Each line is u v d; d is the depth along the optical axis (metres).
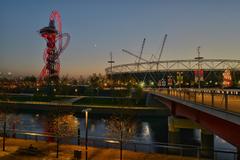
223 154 49.09
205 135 52.75
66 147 39.91
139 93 139.25
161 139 67.25
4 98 152.00
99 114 112.88
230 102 29.80
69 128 66.19
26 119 95.94
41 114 112.88
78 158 33.38
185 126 62.94
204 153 47.44
